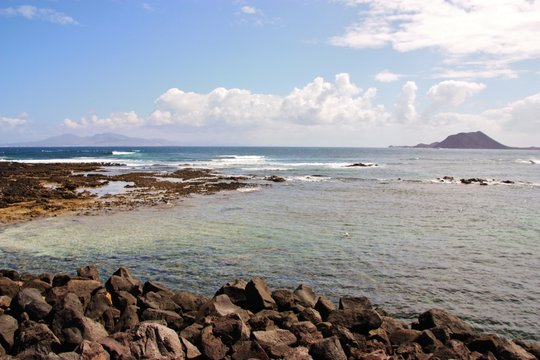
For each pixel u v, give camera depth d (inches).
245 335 363.6
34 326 350.9
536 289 559.8
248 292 461.4
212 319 395.2
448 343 372.2
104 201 1263.5
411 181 2113.7
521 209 1227.2
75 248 721.0
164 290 476.1
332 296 526.0
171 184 1749.5
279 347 348.8
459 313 484.1
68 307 375.9
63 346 343.9
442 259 687.1
